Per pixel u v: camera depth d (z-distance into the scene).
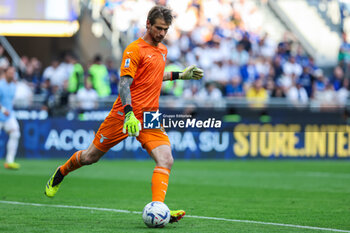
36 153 54.06
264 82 64.81
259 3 75.19
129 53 18.22
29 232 17.22
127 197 27.70
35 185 32.66
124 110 17.77
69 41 68.12
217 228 18.42
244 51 67.06
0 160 52.06
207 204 25.50
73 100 55.12
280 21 76.50
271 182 36.69
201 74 20.28
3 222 19.30
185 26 68.75
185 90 59.62
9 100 42.56
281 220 20.67
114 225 18.70
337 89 68.56
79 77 56.38
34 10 62.66
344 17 78.56
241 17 72.88
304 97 64.88
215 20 70.44
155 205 17.92
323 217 21.58
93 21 68.25
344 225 19.62
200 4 69.62
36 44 67.88
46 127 53.97
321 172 44.69
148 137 18.50
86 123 54.09
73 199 26.58
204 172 43.56
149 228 18.00
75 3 63.91
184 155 55.91
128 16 67.50
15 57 66.38
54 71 60.59
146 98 18.59
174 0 68.00
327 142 58.94
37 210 22.50
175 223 19.30
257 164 51.81
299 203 26.17
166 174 18.23
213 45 67.12
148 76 18.50
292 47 72.19
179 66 63.56
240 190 31.78
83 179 36.81
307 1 77.69
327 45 77.44
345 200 27.53
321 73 73.81
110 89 57.81
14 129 43.03
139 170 43.97
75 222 19.39
